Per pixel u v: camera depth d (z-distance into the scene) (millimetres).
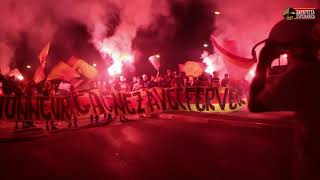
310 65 1892
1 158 7285
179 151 7559
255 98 1976
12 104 10727
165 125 11672
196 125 11492
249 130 10125
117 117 12906
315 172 1891
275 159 6672
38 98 10953
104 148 8078
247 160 6680
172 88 12898
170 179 5641
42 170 6324
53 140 9281
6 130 11086
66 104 11305
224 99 13547
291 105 1919
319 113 1877
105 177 5820
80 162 6820
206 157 6984
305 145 1927
